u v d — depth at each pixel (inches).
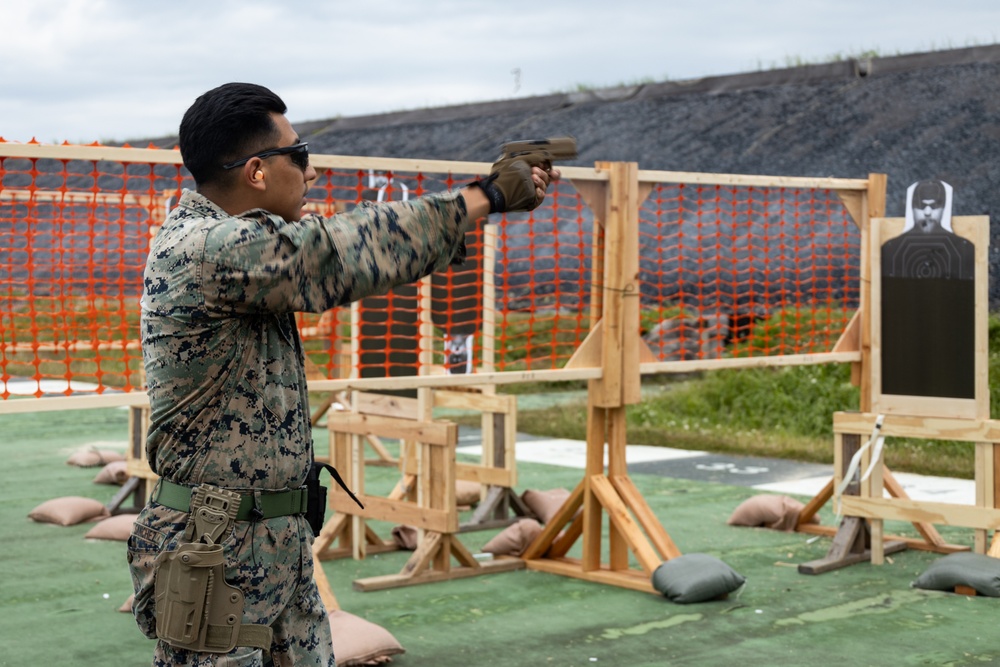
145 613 96.7
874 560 248.5
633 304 234.2
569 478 365.4
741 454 406.0
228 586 91.6
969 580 220.2
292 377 95.7
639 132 871.7
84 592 225.6
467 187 94.6
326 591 198.5
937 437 241.1
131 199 418.6
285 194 96.5
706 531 282.7
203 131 94.0
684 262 657.0
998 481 235.9
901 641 191.8
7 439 457.1
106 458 391.5
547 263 721.0
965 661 180.9
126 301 683.4
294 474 94.8
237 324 90.9
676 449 419.8
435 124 1075.9
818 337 491.2
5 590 226.7
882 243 249.0
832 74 844.0
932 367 243.1
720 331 523.5
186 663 92.7
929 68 796.0
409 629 200.5
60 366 639.8
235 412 92.0
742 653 185.9
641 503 234.7
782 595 222.4
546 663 181.5
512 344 604.4
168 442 92.4
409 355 287.4
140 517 95.6
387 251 90.4
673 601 217.6
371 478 360.8
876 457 246.5
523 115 1007.6
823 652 186.1
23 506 317.7
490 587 230.2
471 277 294.8
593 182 232.7
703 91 906.7
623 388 234.7
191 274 88.7
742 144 798.5
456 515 233.5
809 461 390.3
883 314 248.7
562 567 241.0
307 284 88.8
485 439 296.8
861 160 720.3
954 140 700.0
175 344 90.2
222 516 91.5
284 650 98.3
